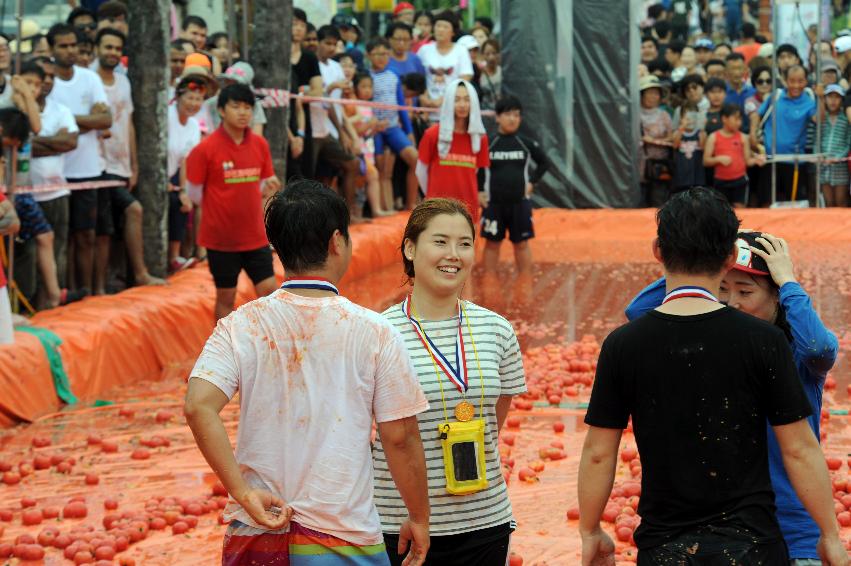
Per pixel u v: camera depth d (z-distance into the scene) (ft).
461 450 24.62
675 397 21.03
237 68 77.41
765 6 160.25
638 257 101.65
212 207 60.75
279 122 80.23
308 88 89.04
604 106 120.26
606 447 22.16
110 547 35.22
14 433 49.29
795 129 114.73
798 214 109.60
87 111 64.69
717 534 20.58
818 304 76.33
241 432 21.47
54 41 63.82
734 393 20.86
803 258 97.45
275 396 21.21
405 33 108.17
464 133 77.51
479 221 86.63
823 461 21.16
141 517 37.81
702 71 128.77
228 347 21.30
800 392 21.01
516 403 52.08
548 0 120.06
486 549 24.86
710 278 21.58
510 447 46.03
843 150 113.70
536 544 35.91
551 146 121.08
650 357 21.30
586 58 120.06
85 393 55.47
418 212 25.90
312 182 22.44
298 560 20.88
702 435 20.84
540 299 80.64
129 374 59.52
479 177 87.45
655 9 153.58
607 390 21.95
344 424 21.18
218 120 78.33
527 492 40.78
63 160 64.95
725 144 111.96
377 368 21.52
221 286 61.98
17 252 59.36
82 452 46.62
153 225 70.59
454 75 110.01
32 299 61.72
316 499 20.95
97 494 41.50
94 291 67.97
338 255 22.12
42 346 53.21
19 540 36.22
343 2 143.54
